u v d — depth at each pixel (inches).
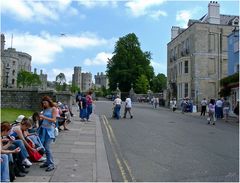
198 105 1669.5
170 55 2155.5
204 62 1715.1
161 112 1309.1
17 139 337.1
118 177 305.1
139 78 2871.6
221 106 1122.0
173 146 478.6
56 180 289.7
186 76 1790.1
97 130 645.9
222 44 1742.1
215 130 711.7
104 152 422.6
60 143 484.4
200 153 428.1
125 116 964.0
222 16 1898.4
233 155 418.3
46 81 4628.4
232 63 1358.3
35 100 1133.1
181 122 878.4
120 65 2950.3
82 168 335.3
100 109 1379.2
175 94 1996.8
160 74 3878.0
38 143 368.5
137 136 575.5
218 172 328.2
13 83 4229.8
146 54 3088.1
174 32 2194.9
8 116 799.1
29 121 365.1
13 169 288.0
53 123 338.3
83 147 454.9
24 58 5216.5
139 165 354.9
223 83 1268.5
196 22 1720.0
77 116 958.4
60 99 1013.2
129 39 2992.1
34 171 320.8
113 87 3021.7
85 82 5418.3
